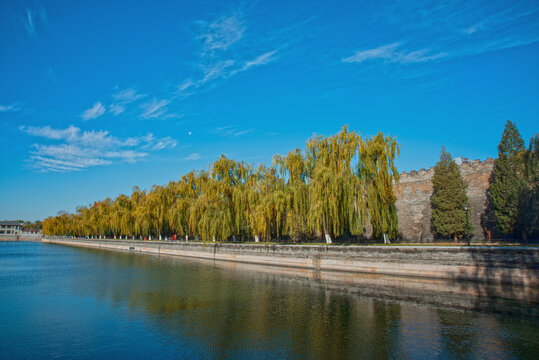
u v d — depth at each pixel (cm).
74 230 10844
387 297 2014
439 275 2314
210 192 4544
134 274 3294
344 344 1310
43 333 1505
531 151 2516
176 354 1259
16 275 3284
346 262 2906
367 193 3064
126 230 7056
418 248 2439
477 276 2141
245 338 1402
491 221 3262
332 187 3077
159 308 1912
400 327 1479
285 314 1728
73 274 3334
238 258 4172
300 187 3659
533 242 2939
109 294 2309
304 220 3800
